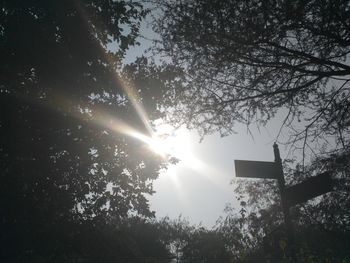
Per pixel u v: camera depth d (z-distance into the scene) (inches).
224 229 410.9
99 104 502.9
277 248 255.1
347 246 319.6
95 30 504.7
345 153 351.6
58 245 442.6
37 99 472.7
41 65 469.7
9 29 450.0
